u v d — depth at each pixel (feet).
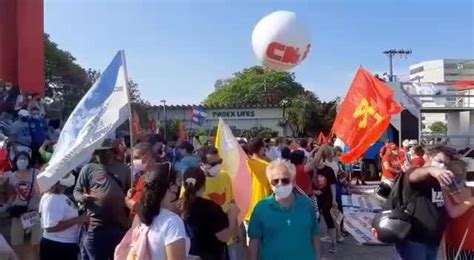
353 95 31.40
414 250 17.22
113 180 20.03
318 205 32.22
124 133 45.37
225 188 20.57
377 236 17.72
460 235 17.29
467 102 61.36
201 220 16.70
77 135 18.67
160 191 12.67
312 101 177.58
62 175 18.28
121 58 19.31
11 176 25.21
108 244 19.43
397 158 42.88
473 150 41.39
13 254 17.29
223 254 17.47
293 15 23.13
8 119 50.42
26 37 71.72
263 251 15.67
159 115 152.97
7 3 72.18
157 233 12.42
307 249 15.60
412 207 17.16
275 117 169.17
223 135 22.21
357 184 67.51
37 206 25.11
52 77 160.15
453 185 16.70
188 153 37.37
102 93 19.27
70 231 20.13
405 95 60.49
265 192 21.86
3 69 71.87
